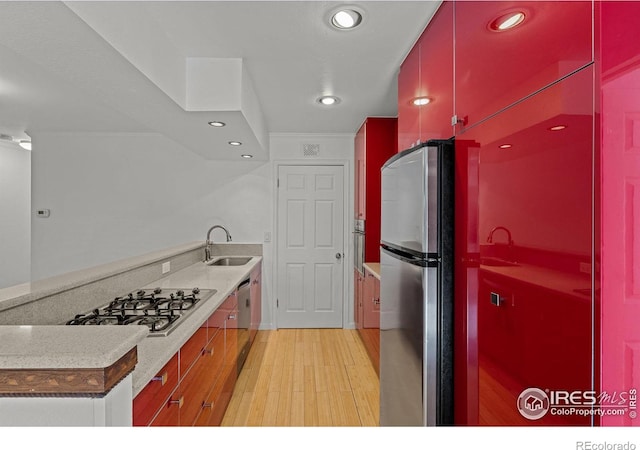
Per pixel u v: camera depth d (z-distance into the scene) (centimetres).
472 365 124
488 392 114
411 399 154
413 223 151
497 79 107
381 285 208
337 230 425
